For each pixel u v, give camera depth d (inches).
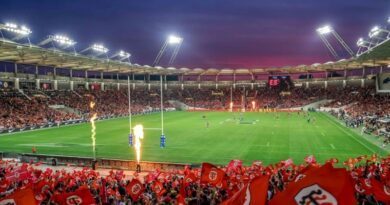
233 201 224.1
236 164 975.6
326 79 5024.6
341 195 170.2
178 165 1357.0
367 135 2186.3
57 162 1507.1
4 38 2620.6
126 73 5255.9
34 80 3735.2
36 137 2252.7
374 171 830.5
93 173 995.3
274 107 4859.7
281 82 5315.0
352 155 1585.9
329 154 1616.6
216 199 566.9
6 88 3368.6
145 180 924.0
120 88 5118.1
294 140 2031.3
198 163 1444.4
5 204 290.0
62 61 3501.5
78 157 1491.1
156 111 4645.7
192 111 4736.7
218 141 2036.2
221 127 2728.8
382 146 1792.6
